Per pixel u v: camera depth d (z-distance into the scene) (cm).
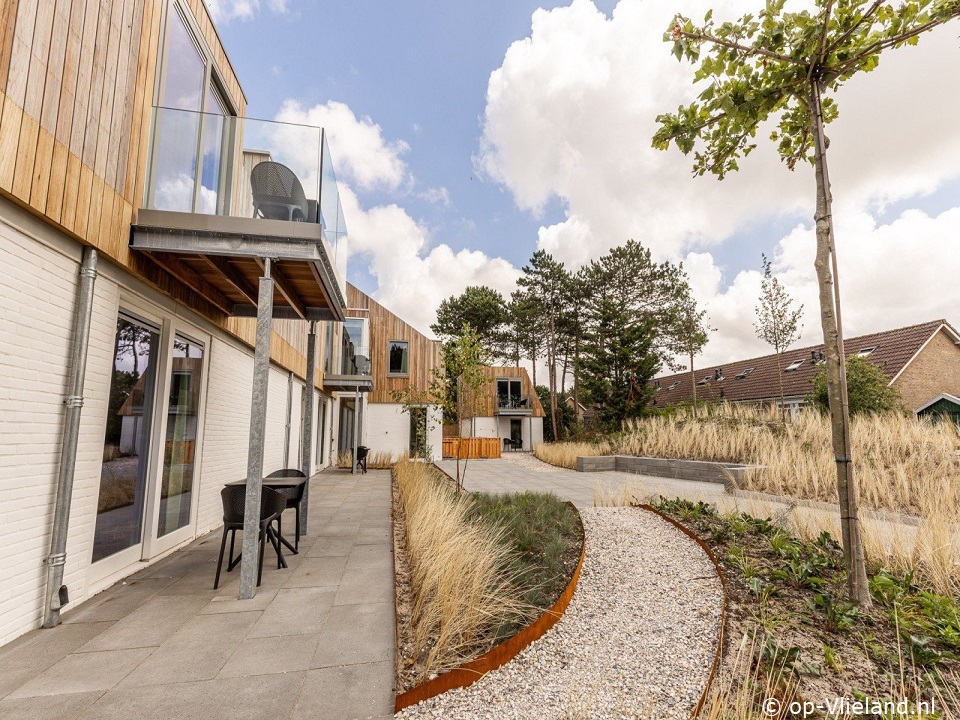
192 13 525
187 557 450
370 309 1788
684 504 551
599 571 382
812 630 271
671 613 308
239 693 219
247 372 687
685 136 363
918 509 572
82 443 330
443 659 244
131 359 400
